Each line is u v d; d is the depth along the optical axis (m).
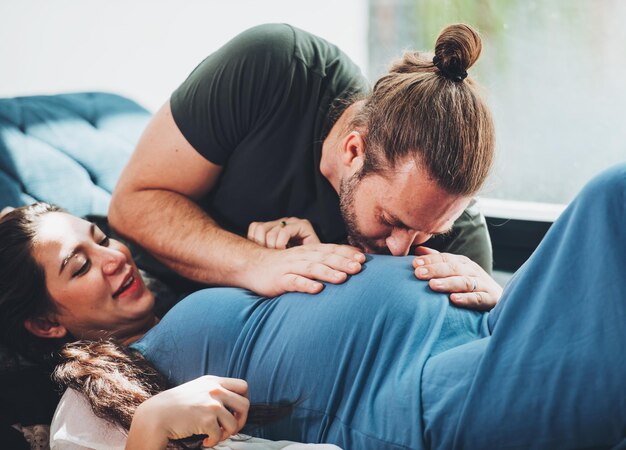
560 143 2.17
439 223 1.31
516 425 0.99
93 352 1.26
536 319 1.00
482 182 1.26
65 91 2.27
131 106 2.09
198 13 2.39
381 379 1.11
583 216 1.00
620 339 0.94
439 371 1.06
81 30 2.27
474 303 1.23
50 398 1.37
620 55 2.06
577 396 0.96
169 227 1.53
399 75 1.31
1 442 1.27
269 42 1.49
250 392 1.18
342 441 1.11
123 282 1.45
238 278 1.42
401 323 1.13
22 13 2.17
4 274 1.41
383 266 1.24
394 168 1.26
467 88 1.26
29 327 1.44
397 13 2.36
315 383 1.14
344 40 2.42
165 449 1.04
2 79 2.17
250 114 1.48
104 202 1.77
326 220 1.54
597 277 0.97
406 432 1.05
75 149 1.83
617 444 0.96
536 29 2.13
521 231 2.11
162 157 1.54
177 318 1.29
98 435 1.16
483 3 2.19
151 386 1.22
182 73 2.42
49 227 1.44
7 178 1.65
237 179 1.55
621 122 2.11
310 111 1.50
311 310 1.19
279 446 1.13
